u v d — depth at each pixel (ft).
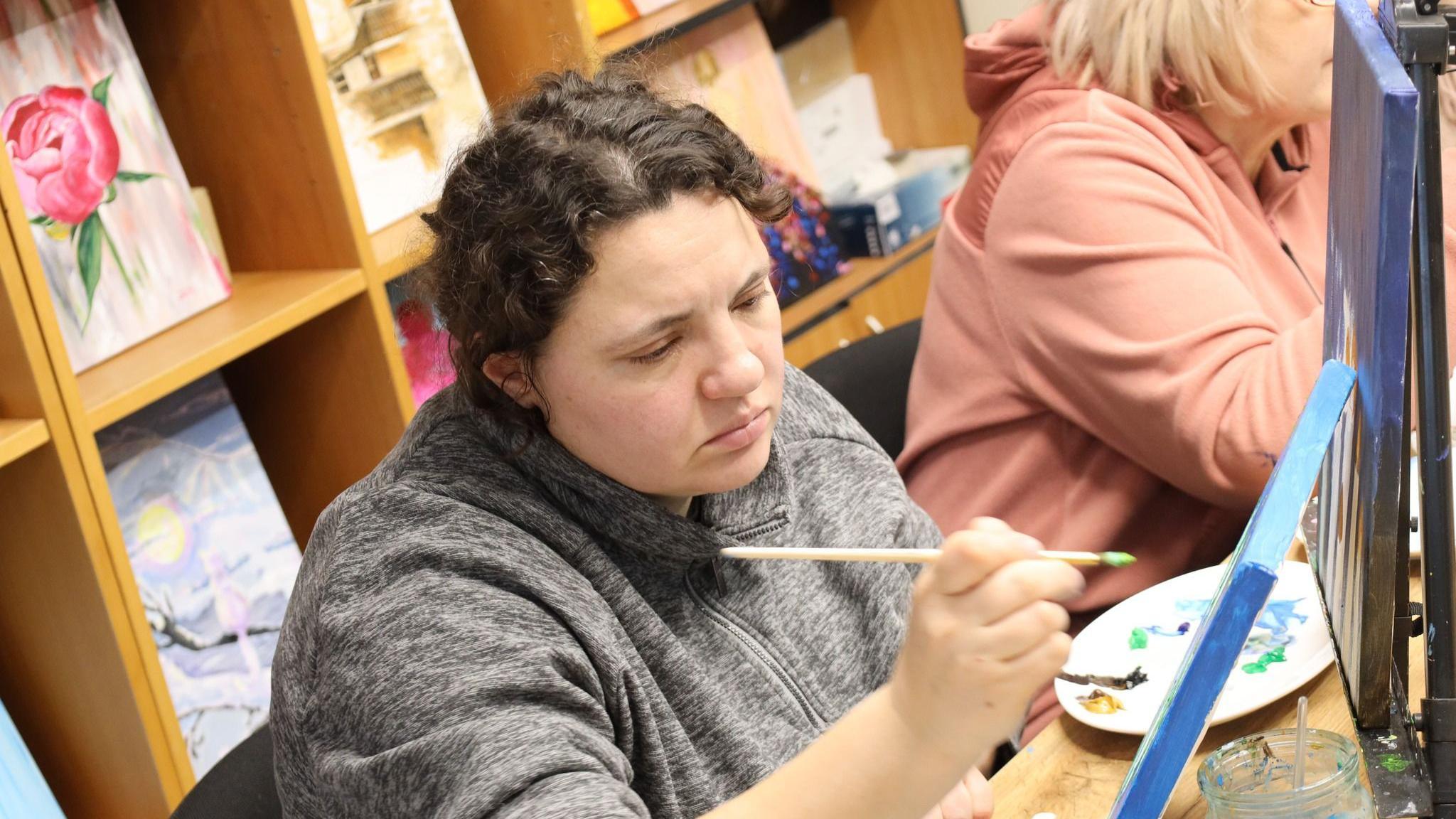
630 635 3.17
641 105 2.99
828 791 2.26
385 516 3.02
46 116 5.24
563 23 6.55
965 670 2.12
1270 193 5.22
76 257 5.30
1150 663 3.43
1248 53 4.55
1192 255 4.42
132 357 5.41
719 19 8.26
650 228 2.77
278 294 5.73
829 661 3.58
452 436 3.16
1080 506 4.75
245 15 5.58
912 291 8.85
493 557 2.95
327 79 5.73
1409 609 2.78
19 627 5.30
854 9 9.30
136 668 5.22
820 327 8.36
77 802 5.52
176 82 5.84
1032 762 3.21
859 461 3.92
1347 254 2.71
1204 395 4.25
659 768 3.08
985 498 4.91
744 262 2.86
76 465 4.97
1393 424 2.39
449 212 2.99
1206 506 4.67
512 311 2.84
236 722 5.65
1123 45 4.66
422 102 6.30
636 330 2.80
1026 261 4.61
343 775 2.68
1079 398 4.59
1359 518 2.57
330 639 2.83
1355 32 2.54
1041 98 4.78
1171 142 4.71
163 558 5.50
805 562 3.63
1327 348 3.03
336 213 5.79
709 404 2.92
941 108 9.32
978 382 4.87
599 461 3.02
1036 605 2.11
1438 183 2.41
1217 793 2.70
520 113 3.03
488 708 2.63
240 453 5.82
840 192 8.87
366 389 6.11
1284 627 3.43
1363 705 2.70
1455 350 3.99
